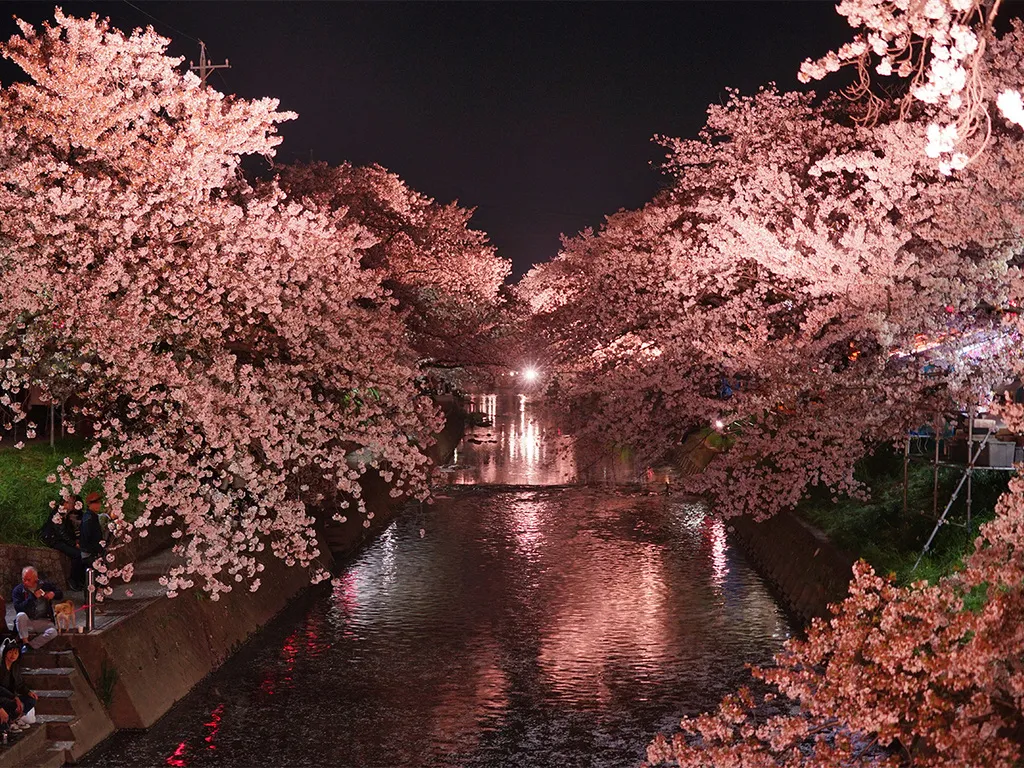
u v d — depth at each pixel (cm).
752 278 2002
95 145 1499
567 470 3822
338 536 2422
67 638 1280
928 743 689
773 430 1853
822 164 1645
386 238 3262
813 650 729
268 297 1501
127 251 1435
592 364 2358
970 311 1511
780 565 2045
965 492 1686
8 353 1523
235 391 1450
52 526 1494
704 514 2923
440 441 4141
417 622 1827
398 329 1855
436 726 1335
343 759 1227
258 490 1439
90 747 1209
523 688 1479
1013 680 612
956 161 703
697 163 2348
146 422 1441
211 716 1360
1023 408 789
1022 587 691
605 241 2831
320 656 1627
